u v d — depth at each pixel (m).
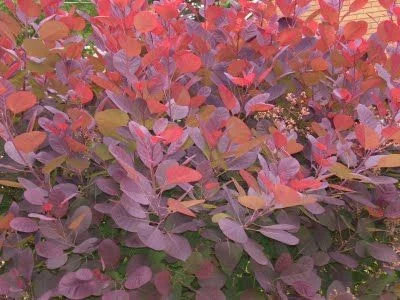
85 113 1.12
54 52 1.30
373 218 1.25
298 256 1.23
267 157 1.22
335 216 1.24
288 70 1.36
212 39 1.47
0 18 1.35
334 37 1.36
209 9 1.43
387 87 1.27
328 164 1.09
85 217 1.08
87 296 1.02
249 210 1.12
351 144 1.14
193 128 1.10
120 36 1.11
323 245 1.21
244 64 1.27
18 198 1.27
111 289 1.08
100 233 1.18
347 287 1.18
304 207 1.13
